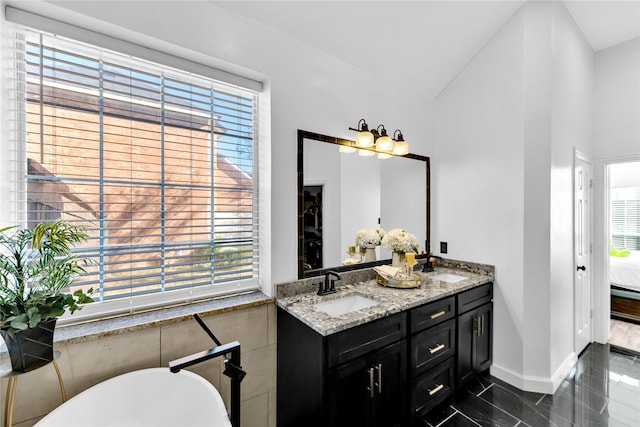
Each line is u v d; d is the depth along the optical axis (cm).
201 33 143
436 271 242
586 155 264
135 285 140
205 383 124
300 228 180
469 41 220
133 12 126
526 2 203
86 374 116
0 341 108
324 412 128
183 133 154
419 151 251
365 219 214
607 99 276
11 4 110
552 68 199
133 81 140
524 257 206
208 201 162
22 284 97
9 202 115
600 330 282
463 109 243
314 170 187
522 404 190
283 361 161
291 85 175
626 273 349
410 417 163
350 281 203
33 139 120
